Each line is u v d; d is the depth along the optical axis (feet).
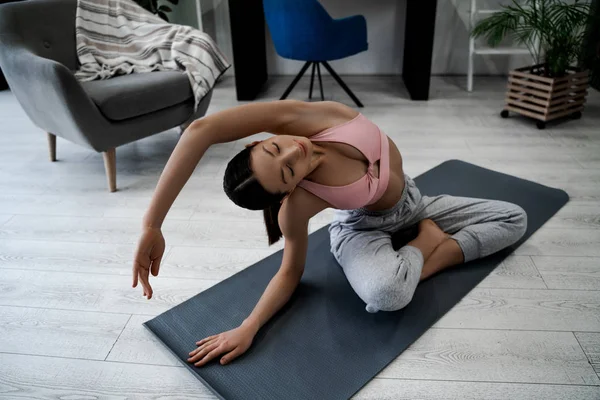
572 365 4.13
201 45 8.32
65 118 6.97
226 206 6.95
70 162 8.54
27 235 6.33
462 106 10.67
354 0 12.55
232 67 13.37
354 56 13.12
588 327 4.53
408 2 11.62
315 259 5.62
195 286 5.28
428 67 10.81
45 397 4.01
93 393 4.04
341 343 4.41
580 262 5.41
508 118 9.89
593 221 6.17
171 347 4.41
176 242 6.10
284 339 4.47
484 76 12.91
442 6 12.37
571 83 9.12
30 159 8.68
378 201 4.75
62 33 8.32
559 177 7.36
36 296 5.20
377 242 4.84
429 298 4.92
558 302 4.84
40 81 6.88
